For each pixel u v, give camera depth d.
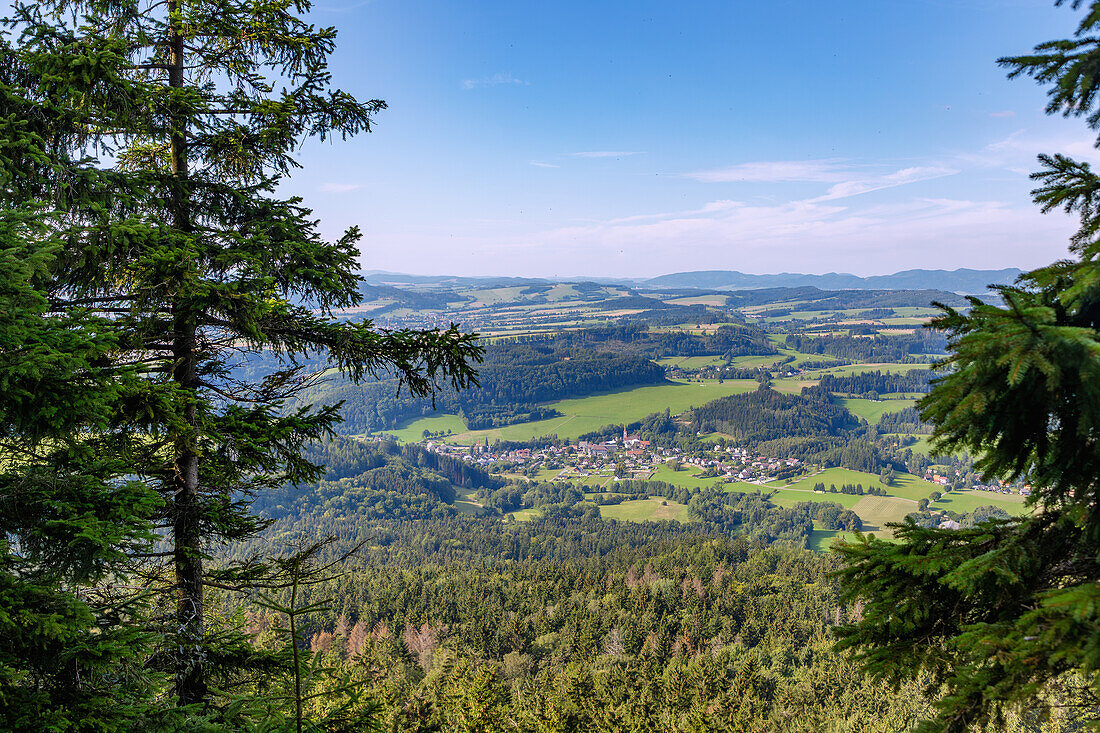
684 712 51.09
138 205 8.13
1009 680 3.86
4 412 5.34
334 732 7.75
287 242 8.76
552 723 43.91
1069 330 3.59
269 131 9.16
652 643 76.75
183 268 7.33
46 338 5.39
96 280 7.82
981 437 4.40
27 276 5.46
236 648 8.16
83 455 5.95
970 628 4.26
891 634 5.02
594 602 95.50
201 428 7.90
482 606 94.69
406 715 41.50
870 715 49.09
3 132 6.79
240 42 9.52
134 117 8.32
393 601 97.94
